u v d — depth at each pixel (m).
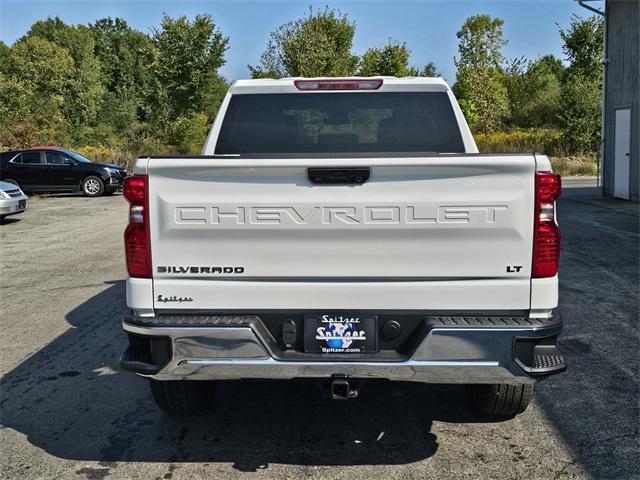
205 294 3.34
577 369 4.98
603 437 3.88
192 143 43.34
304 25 34.66
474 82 40.50
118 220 15.20
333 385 3.24
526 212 3.21
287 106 4.53
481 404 4.10
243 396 4.64
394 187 3.22
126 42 75.19
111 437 4.00
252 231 3.28
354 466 3.60
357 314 3.32
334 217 3.25
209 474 3.52
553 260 3.25
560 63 57.91
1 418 4.29
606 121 16.64
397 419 4.22
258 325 3.30
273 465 3.62
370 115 4.53
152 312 3.38
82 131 53.03
